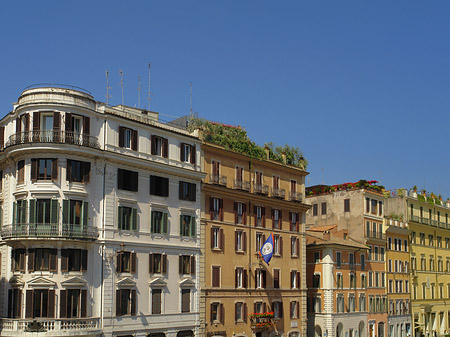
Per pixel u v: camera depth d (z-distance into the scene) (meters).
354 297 76.75
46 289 44.31
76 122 46.81
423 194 99.75
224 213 59.41
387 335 83.69
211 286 56.78
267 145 66.56
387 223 85.81
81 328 44.66
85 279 45.81
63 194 45.25
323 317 72.00
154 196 52.09
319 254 73.69
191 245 55.06
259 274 63.06
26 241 44.78
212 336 55.97
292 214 68.88
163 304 51.53
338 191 83.75
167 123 55.75
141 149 51.19
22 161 46.38
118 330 47.31
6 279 48.47
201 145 57.38
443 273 102.44
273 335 63.47
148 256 50.78
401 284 89.19
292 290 67.12
